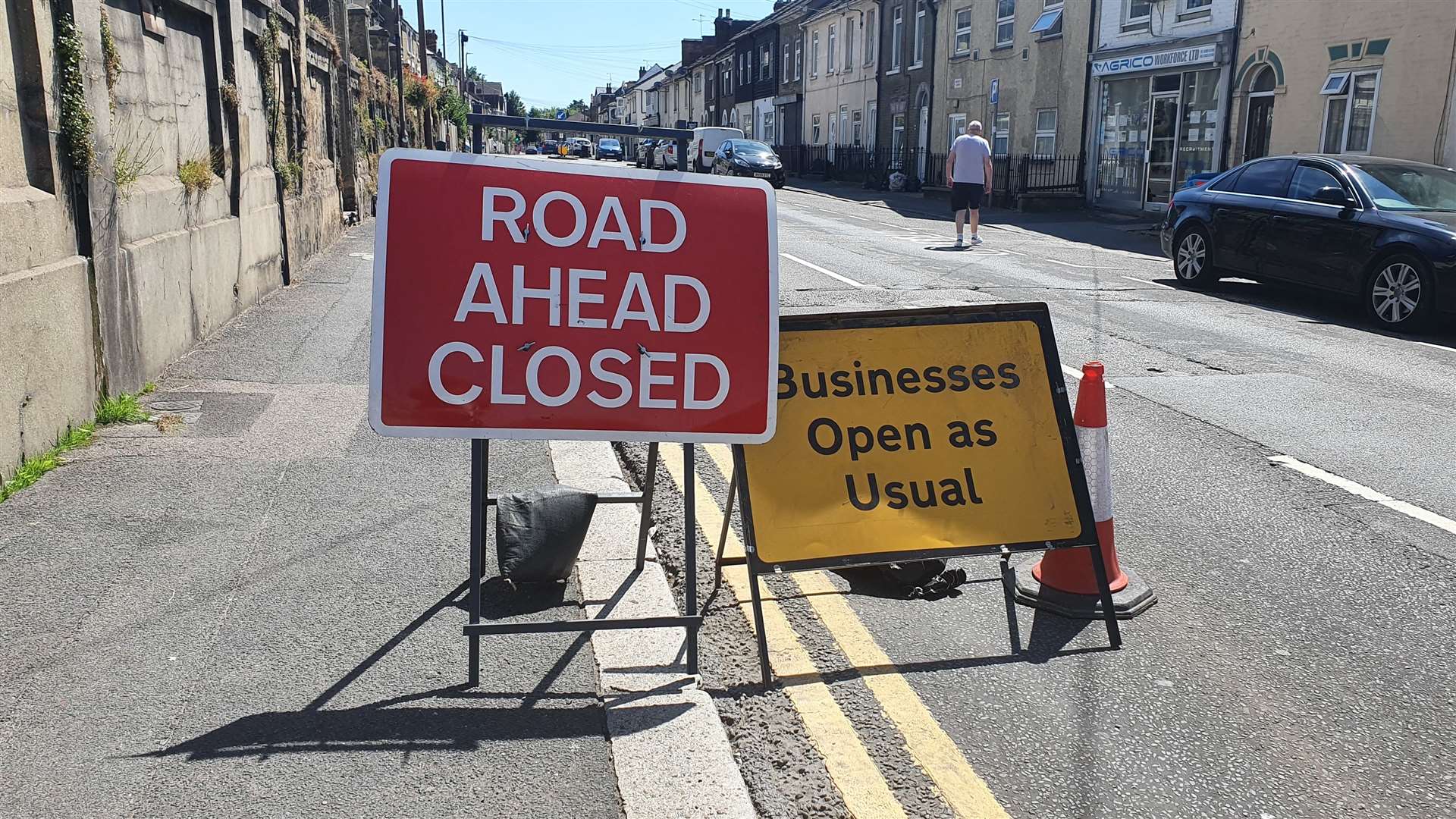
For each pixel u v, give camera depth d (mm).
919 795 2840
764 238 3512
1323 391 7207
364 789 2764
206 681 3254
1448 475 5488
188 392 6504
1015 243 16812
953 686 3418
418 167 3275
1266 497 5172
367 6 24078
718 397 3445
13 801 2676
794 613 3898
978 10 29594
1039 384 3938
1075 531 3822
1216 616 3932
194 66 8023
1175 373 7715
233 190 8961
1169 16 21422
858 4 38906
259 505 4715
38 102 5109
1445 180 10688
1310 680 3475
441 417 3238
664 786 2814
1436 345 9008
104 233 5793
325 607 3770
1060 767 2984
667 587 3992
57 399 5203
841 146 40188
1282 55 18344
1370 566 4383
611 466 5363
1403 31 15852
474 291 3270
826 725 3160
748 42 56219
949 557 3719
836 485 3717
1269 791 2893
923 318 3916
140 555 4141
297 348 7867
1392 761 3041
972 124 16172
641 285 3393
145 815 2637
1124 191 23500
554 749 2961
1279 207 10945
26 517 4445
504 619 3697
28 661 3334
